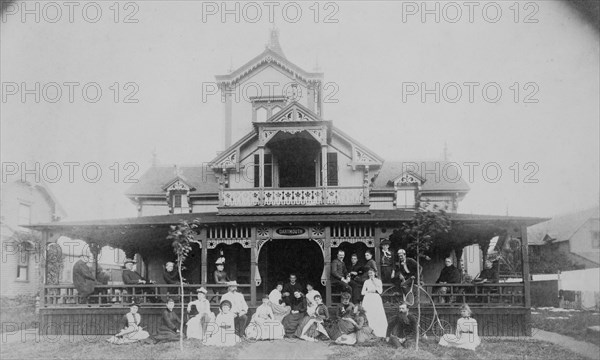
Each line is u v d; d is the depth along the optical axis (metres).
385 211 18.06
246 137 19.88
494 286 15.18
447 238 18.31
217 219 16.58
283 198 17.84
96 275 18.52
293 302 15.69
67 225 16.30
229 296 14.49
